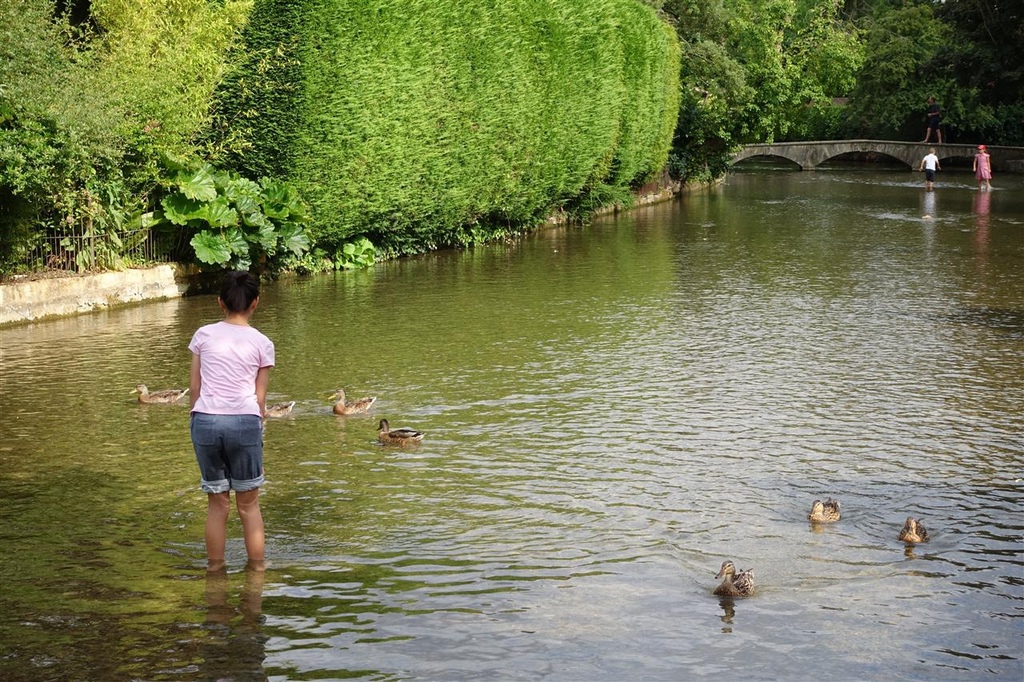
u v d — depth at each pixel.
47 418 10.45
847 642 5.88
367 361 13.06
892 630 6.03
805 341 14.44
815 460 9.22
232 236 18.23
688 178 49.72
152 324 15.23
